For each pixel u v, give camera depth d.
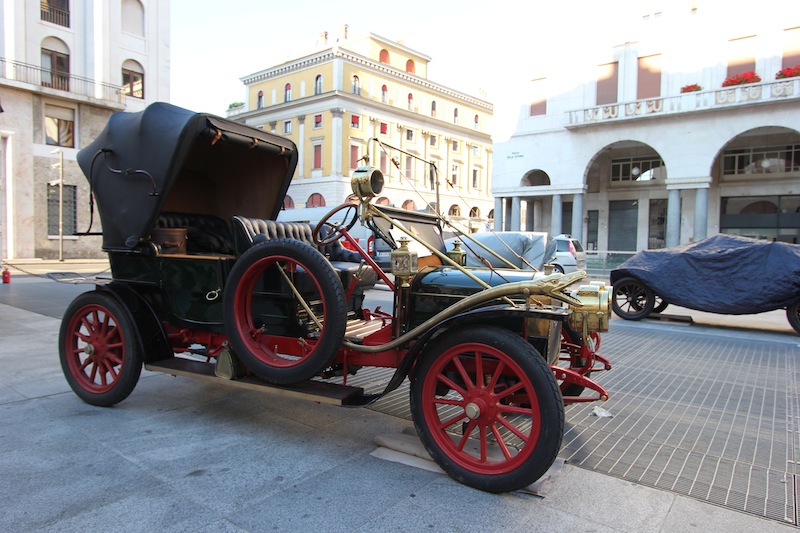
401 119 42.75
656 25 21.88
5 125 22.52
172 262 3.94
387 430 3.78
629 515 2.64
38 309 9.46
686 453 3.51
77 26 24.61
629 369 5.88
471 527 2.47
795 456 3.48
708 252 8.89
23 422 3.81
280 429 3.77
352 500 2.71
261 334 3.69
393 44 44.75
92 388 4.23
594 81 23.42
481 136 49.78
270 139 4.62
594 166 25.45
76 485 2.83
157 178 3.83
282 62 43.19
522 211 31.84
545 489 2.90
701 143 20.70
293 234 4.47
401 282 3.38
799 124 18.92
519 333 3.05
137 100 26.89
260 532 2.39
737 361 6.36
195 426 3.80
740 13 20.20
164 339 4.12
